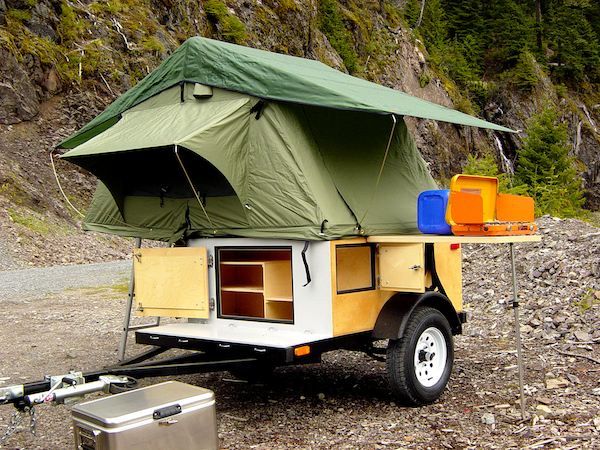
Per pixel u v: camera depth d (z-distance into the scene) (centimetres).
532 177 2928
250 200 541
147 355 588
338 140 573
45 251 1919
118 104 666
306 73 581
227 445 457
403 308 524
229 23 3491
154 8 3191
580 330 733
